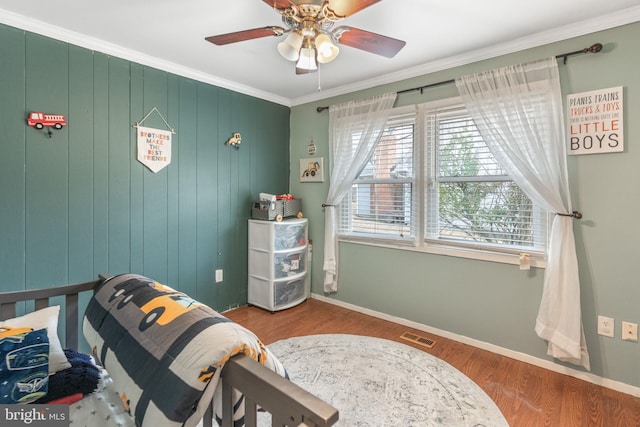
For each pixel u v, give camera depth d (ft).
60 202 7.07
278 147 11.96
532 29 6.87
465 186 8.47
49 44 6.82
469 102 7.91
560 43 6.92
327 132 11.22
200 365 2.95
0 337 4.31
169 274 9.02
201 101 9.56
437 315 8.94
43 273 6.88
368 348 8.16
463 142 8.44
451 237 8.73
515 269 7.68
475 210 8.34
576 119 6.73
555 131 6.84
